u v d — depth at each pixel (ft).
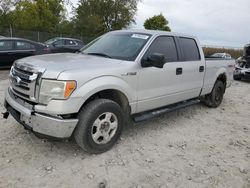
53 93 10.80
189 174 11.50
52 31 130.82
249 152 14.07
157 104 15.37
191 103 18.52
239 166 12.48
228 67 22.71
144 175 11.18
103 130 12.46
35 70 11.22
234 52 101.09
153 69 14.43
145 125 16.81
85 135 11.72
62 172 10.98
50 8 137.59
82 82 11.24
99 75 11.87
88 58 13.58
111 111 12.52
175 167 11.98
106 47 15.33
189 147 14.14
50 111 10.84
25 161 11.59
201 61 18.66
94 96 12.89
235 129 17.49
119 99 13.60
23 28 119.24
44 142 13.33
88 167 11.48
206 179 11.21
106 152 12.85
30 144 13.07
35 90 11.11
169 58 15.94
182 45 17.25
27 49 37.04
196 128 17.11
